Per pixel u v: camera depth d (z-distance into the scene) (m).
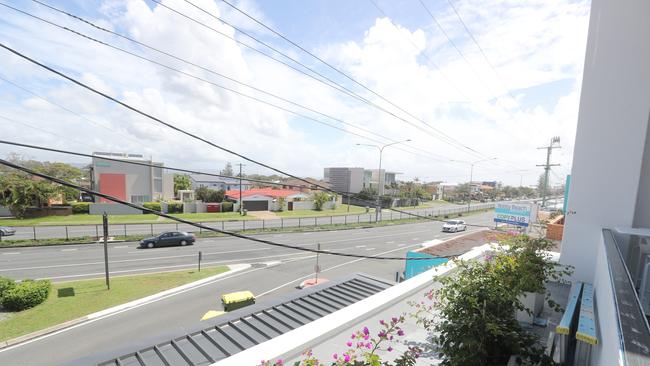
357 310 3.58
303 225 34.44
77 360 4.86
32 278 15.38
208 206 42.53
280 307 7.19
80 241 22.97
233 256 21.03
